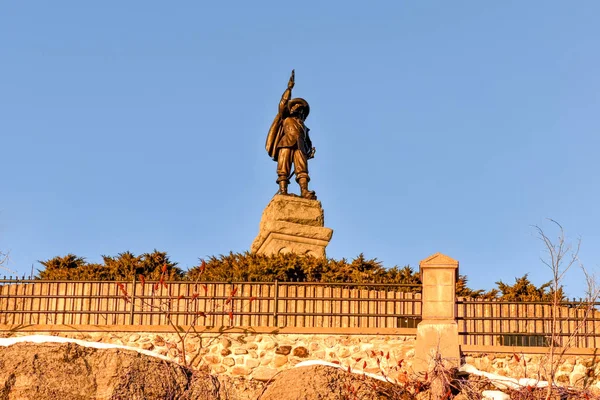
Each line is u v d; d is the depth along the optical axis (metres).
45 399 21.98
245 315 24.78
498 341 24.25
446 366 23.23
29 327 24.20
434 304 24.00
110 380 22.34
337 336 23.98
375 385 23.02
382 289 25.56
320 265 27.17
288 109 31.91
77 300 25.12
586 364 23.53
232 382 23.55
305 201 30.78
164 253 28.34
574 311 24.80
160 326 24.17
